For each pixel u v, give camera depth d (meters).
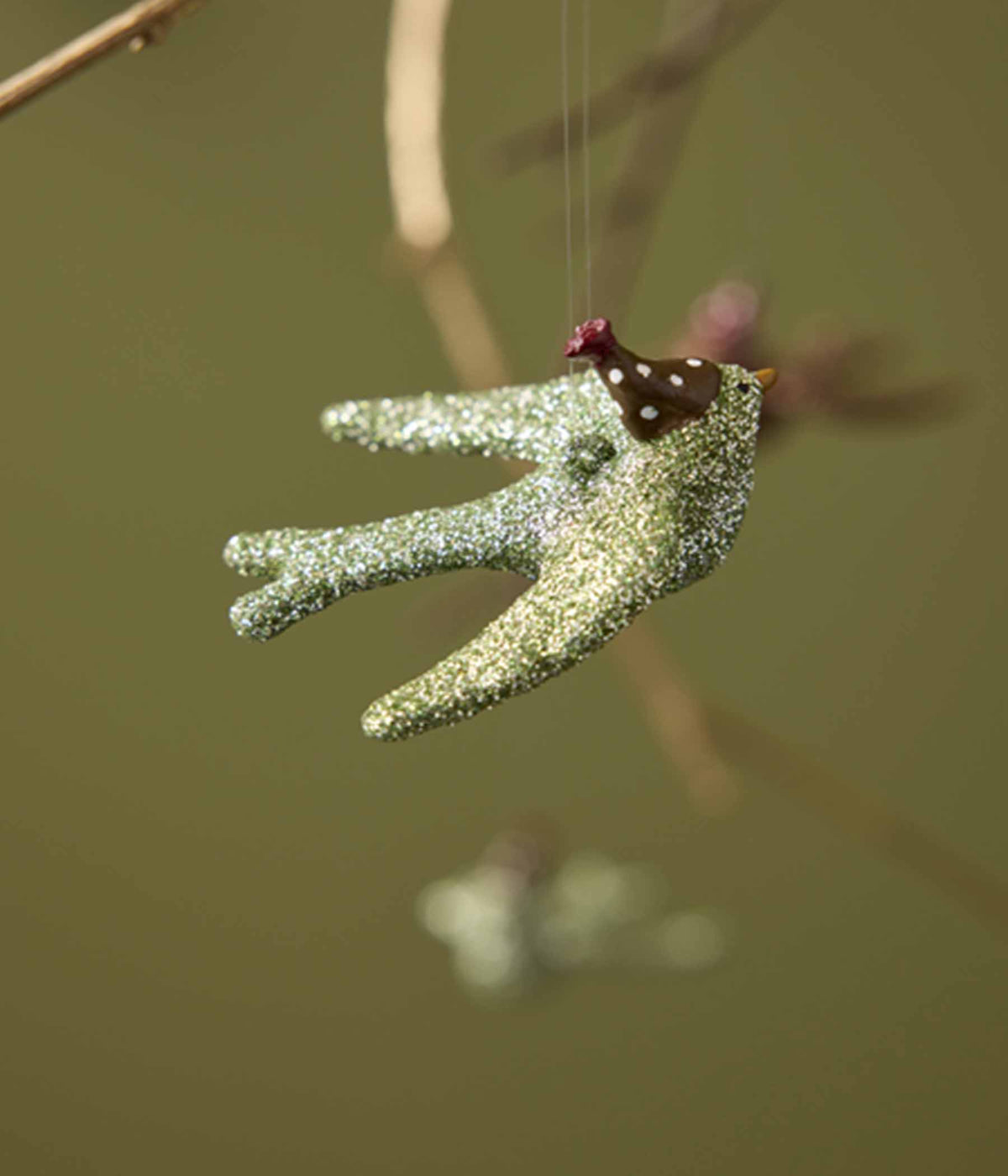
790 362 0.69
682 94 0.73
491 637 0.50
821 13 1.24
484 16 1.20
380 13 1.30
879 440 1.35
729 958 1.34
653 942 1.01
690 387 0.51
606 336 0.50
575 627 0.50
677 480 0.51
